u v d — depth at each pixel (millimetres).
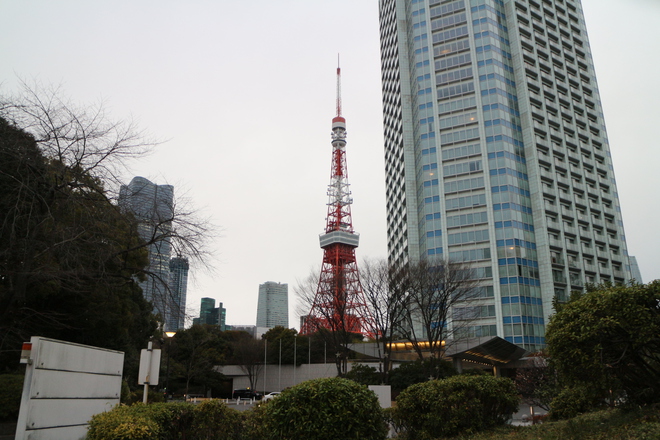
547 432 11836
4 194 18250
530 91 87062
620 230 94062
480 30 87812
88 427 9086
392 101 107062
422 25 92000
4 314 17406
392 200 106125
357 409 9516
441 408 13414
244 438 10523
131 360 37969
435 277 39594
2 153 17188
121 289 27094
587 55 104500
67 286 20078
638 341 10719
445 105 86000
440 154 83875
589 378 11906
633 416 10836
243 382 80250
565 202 85250
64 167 17688
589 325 11266
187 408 10484
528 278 75625
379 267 42281
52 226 18484
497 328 72875
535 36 92688
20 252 18281
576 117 95375
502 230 77125
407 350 58750
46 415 9828
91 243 18312
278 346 79250
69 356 10695
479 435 12734
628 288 11555
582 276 81625
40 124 17438
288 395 9719
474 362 65312
